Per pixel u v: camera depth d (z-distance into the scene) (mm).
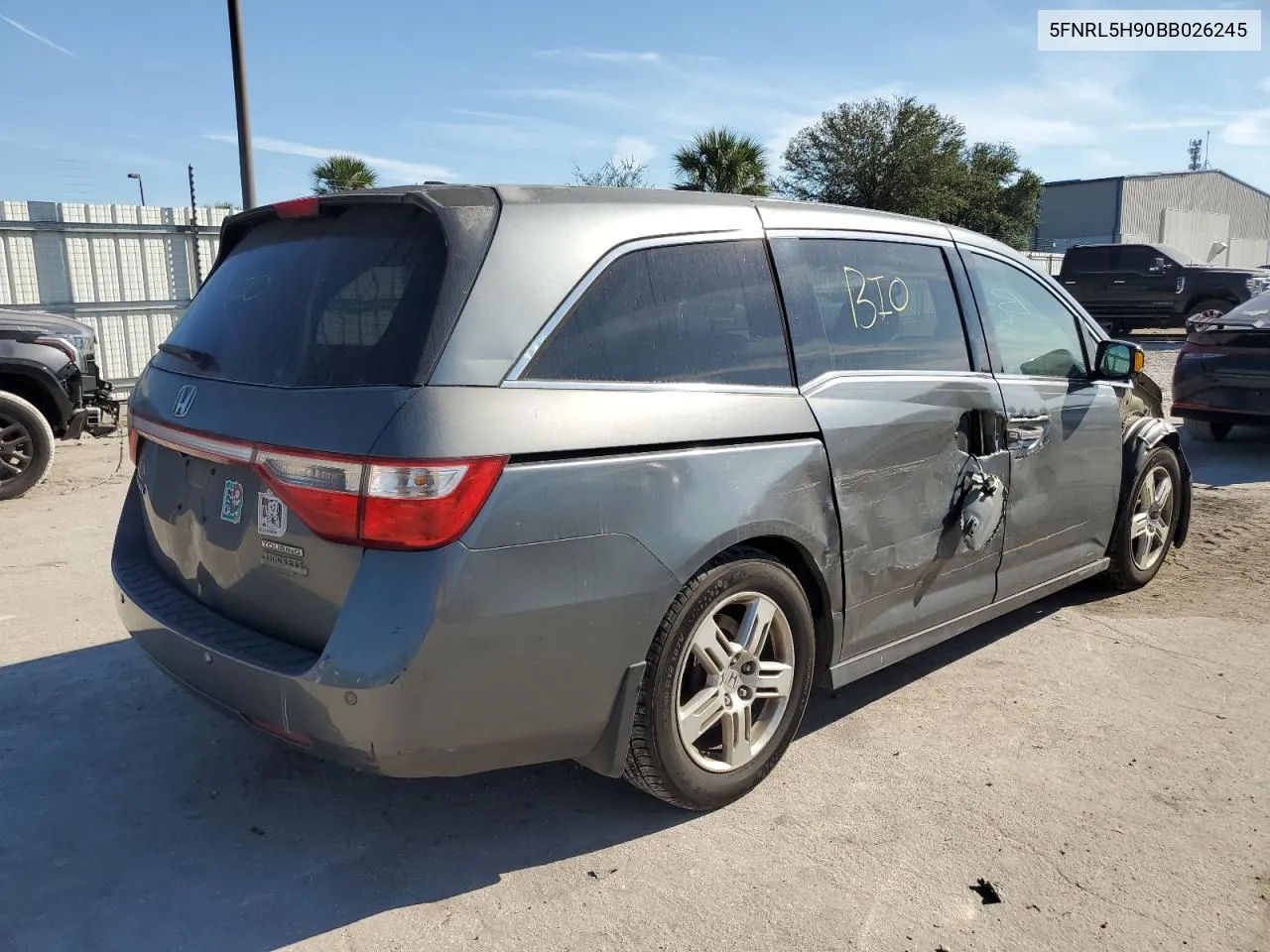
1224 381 8695
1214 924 2588
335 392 2504
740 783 3115
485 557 2408
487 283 2551
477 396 2449
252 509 2676
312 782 3281
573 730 2664
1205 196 60625
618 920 2594
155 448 3221
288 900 2672
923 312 3736
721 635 2980
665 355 2859
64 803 3139
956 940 2521
